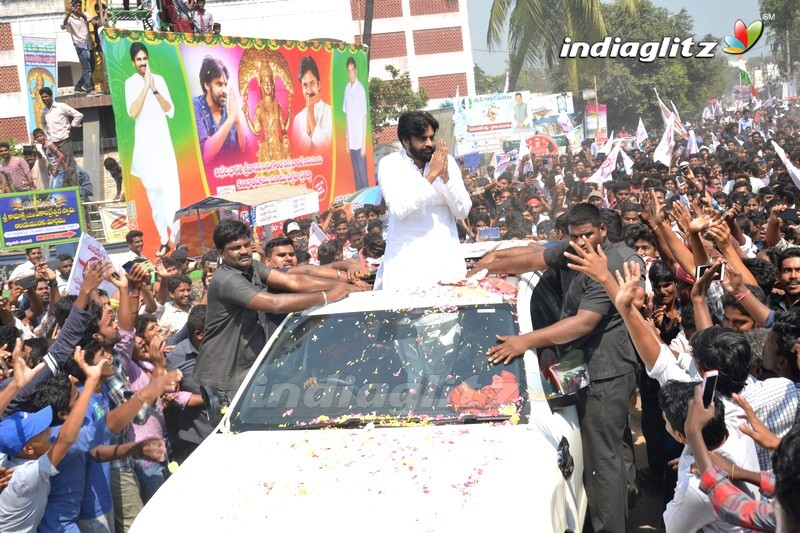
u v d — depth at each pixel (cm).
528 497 376
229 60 1728
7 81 4203
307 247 1298
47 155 1590
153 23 1692
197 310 600
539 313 528
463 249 608
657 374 412
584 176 2162
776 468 235
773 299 616
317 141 2042
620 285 415
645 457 750
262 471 418
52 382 468
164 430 562
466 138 2806
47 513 465
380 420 446
